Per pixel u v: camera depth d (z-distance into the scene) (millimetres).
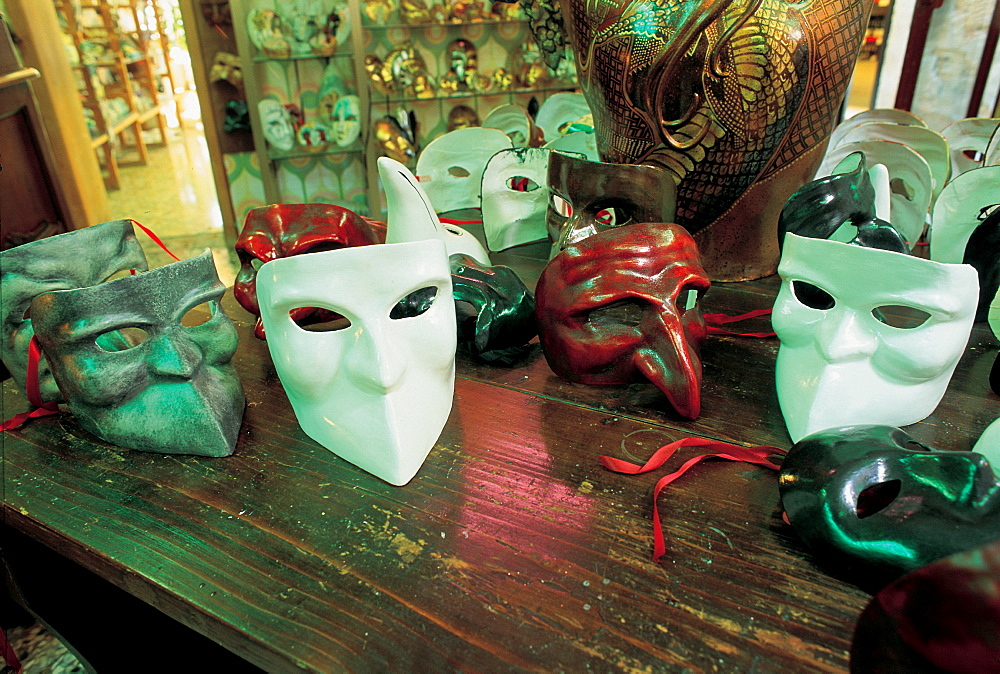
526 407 996
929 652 380
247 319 1375
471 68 3039
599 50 1248
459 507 787
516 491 812
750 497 783
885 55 2357
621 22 1194
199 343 925
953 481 608
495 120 2020
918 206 1397
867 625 429
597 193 1147
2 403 1102
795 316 894
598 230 1174
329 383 849
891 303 790
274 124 2902
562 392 1033
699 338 1013
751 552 699
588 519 758
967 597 360
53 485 863
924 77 2146
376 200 3141
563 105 2178
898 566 598
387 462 825
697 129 1214
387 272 780
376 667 590
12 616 1234
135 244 1074
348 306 787
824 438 713
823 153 1338
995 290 1137
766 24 1113
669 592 654
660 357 920
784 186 1313
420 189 1292
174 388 893
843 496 640
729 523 743
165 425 892
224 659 992
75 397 896
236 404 964
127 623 1021
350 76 3027
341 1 2783
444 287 853
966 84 2057
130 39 4344
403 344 825
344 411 858
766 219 1352
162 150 4957
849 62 1221
